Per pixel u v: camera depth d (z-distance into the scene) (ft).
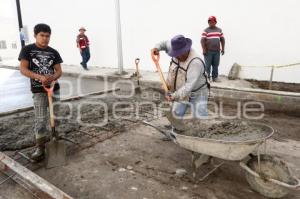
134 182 12.30
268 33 27.53
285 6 25.95
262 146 15.64
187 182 12.17
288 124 19.44
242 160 11.23
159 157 14.65
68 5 47.39
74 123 19.38
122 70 36.55
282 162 10.60
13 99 27.30
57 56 13.94
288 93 22.29
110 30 42.01
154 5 35.76
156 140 16.81
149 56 38.19
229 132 11.82
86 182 12.36
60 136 17.17
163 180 12.40
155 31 36.63
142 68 39.45
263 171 10.73
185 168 13.39
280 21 26.55
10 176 12.83
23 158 14.58
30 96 28.35
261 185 10.94
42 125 13.92
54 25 51.65
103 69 42.83
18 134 17.39
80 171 13.30
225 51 30.68
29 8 56.34
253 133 11.45
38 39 13.04
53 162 13.69
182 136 11.27
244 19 28.66
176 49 12.22
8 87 33.01
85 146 15.98
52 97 14.58
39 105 13.74
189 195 11.22
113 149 15.64
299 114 21.18
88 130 18.31
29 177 10.98
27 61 12.98
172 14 34.37
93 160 14.39
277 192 10.69
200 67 12.53
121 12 39.47
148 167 13.60
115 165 13.85
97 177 12.76
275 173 10.53
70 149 15.65
